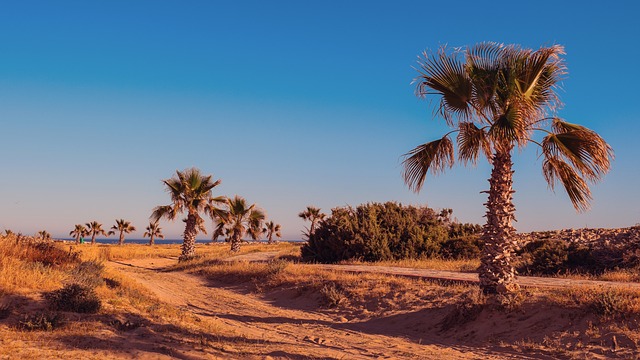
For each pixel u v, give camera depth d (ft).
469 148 42.50
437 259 103.35
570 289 40.57
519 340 35.81
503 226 43.50
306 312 58.75
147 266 142.31
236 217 168.55
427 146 44.39
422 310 48.80
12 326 31.58
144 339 32.19
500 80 42.78
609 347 31.09
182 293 74.54
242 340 36.40
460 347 36.60
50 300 38.19
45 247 60.85
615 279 55.77
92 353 27.35
